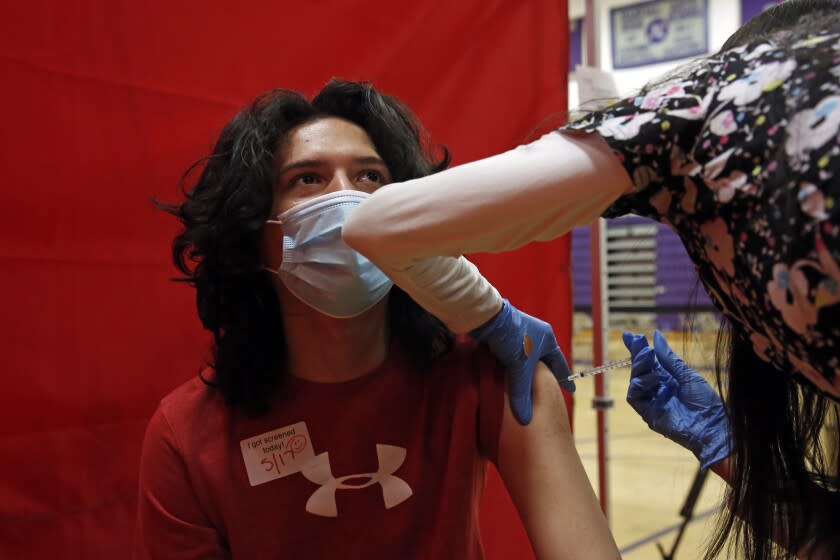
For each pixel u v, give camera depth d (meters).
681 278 4.21
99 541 1.26
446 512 0.94
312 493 0.95
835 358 0.58
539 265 1.80
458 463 0.94
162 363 1.33
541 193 0.63
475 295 0.87
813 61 0.58
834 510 0.82
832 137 0.54
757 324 0.66
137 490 1.30
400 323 1.02
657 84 0.69
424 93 1.60
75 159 1.21
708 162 0.62
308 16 1.45
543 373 0.97
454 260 0.84
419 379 1.00
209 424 0.98
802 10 0.72
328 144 0.97
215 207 0.96
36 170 1.17
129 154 1.26
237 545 0.94
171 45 1.30
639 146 0.63
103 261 1.25
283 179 0.97
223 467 0.95
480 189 0.64
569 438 0.95
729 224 0.62
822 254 0.54
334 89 1.04
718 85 0.63
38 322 1.19
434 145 1.53
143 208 1.29
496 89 1.71
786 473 0.84
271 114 0.98
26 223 1.17
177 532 0.95
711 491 3.18
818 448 0.85
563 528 0.87
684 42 4.70
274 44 1.41
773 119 0.58
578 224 0.70
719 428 1.01
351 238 0.70
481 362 0.98
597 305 1.97
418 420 0.98
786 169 0.57
